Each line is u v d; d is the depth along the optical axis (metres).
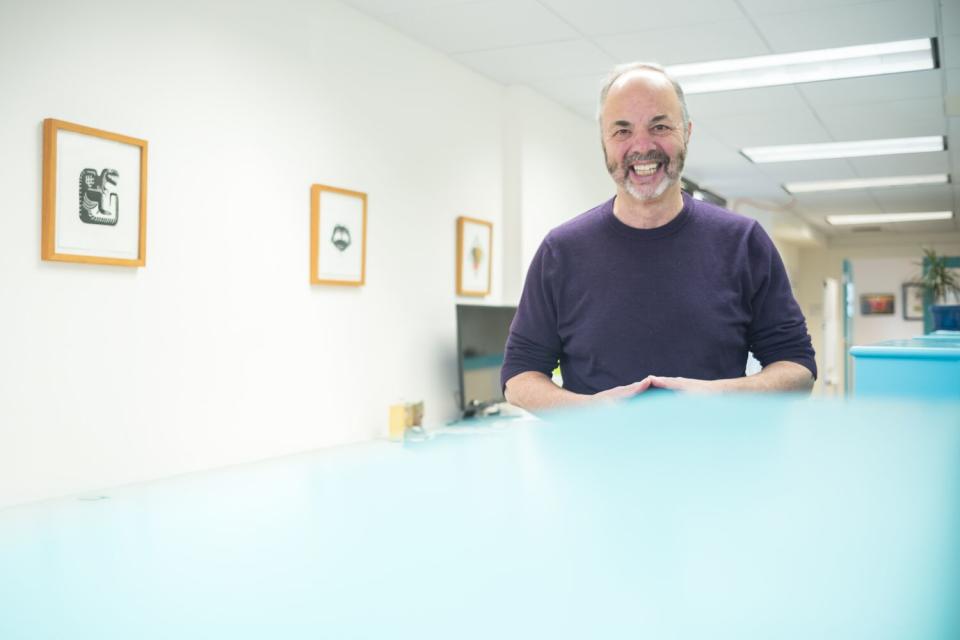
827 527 0.08
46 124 2.13
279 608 0.08
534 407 1.16
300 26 2.99
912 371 1.41
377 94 3.40
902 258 12.22
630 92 1.20
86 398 2.25
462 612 0.08
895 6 3.32
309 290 3.04
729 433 0.09
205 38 2.61
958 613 0.08
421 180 3.69
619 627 0.07
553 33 3.61
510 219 4.37
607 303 1.25
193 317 2.57
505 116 4.39
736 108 4.88
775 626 0.07
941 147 5.92
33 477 2.12
